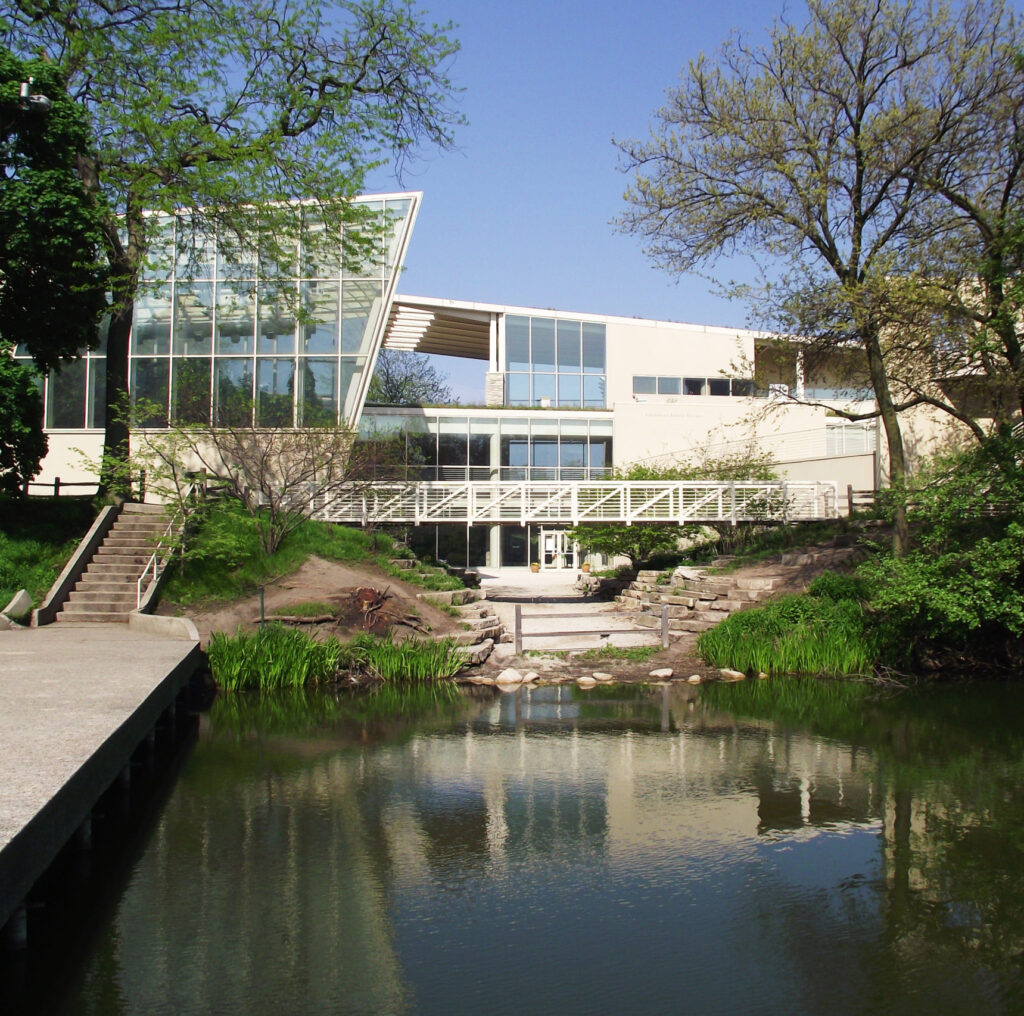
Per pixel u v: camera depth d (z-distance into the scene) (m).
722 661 17.33
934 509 16.31
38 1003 5.36
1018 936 6.41
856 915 6.74
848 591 18.33
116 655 12.33
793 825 8.66
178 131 18.36
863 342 18.69
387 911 6.71
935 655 17.59
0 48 17.14
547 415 38.62
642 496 26.19
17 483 19.19
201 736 12.23
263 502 22.03
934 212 18.12
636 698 14.93
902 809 9.13
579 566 41.28
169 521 20.03
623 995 5.57
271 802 9.25
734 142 18.22
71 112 17.41
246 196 19.41
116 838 8.17
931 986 5.74
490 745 11.77
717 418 39.81
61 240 17.03
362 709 14.02
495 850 7.96
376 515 24.95
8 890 4.67
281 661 15.64
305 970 5.81
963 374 19.25
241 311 29.56
